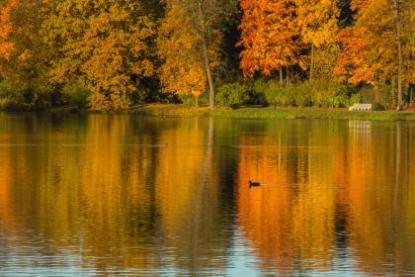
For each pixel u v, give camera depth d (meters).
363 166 101.25
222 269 57.00
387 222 70.00
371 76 181.00
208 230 66.75
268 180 90.44
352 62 183.00
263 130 149.00
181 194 81.56
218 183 88.25
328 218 71.44
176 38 194.75
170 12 195.00
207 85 195.88
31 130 146.50
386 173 95.88
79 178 90.75
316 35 186.25
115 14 197.88
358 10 191.38
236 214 72.69
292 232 66.44
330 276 55.81
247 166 100.88
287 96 191.12
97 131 146.00
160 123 166.25
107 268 56.97
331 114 178.50
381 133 142.50
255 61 190.62
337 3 194.62
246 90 192.75
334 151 116.00
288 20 187.50
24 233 65.38
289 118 179.00
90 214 72.12
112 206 75.50
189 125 161.12
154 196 80.38
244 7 190.00
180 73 195.00
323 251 61.22
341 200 79.25
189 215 72.12
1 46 195.25
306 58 193.38
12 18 198.38
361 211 74.31
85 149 117.75
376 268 57.38
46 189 83.69
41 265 57.47
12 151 114.25
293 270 56.91
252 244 62.94
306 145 123.75
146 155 111.25
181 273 56.19
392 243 63.28
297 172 96.38
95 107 199.00
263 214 72.75
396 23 178.12
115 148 119.25
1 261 58.22
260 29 187.62
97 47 199.50
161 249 61.41
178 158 108.12
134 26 199.88
